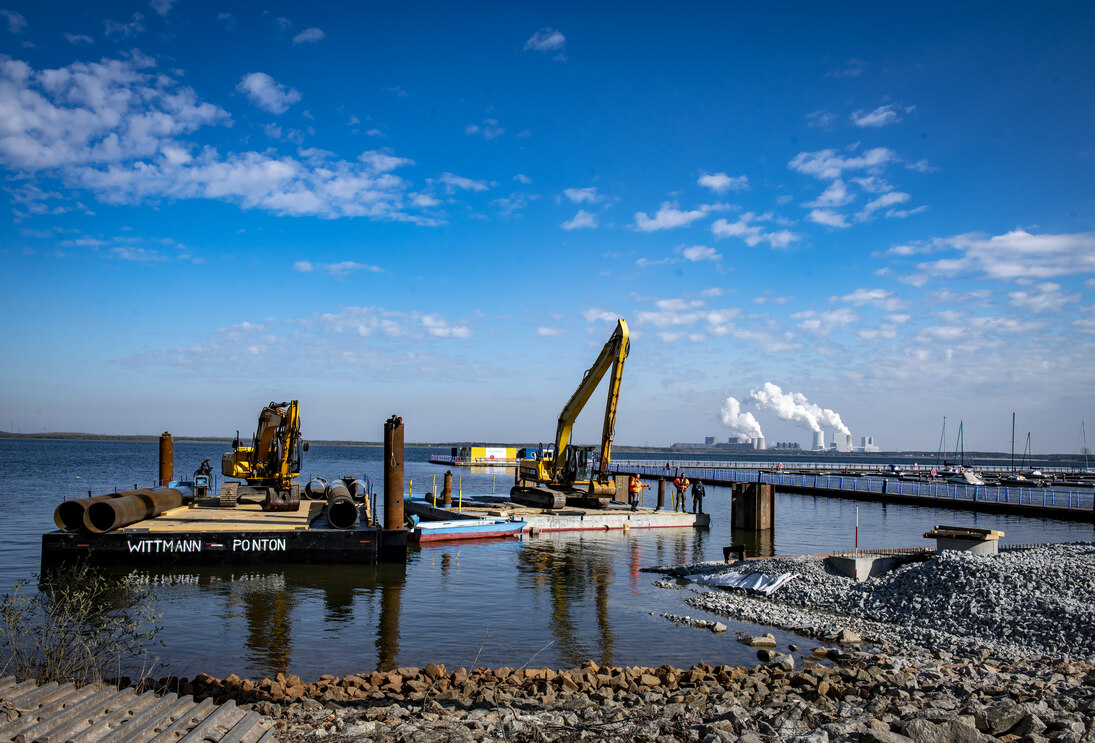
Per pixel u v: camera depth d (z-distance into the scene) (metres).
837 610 20.69
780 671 14.16
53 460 131.25
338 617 19.42
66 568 24.00
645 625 19.06
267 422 36.69
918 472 117.31
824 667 14.20
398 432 27.20
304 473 92.88
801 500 67.56
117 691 9.82
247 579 23.92
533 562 28.88
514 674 13.94
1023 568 20.06
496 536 35.53
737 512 41.59
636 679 13.48
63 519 24.86
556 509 39.84
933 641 17.48
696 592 23.47
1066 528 45.88
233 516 30.30
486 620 19.41
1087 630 16.28
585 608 20.94
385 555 25.94
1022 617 17.64
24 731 7.52
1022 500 60.62
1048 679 13.41
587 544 34.34
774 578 23.58
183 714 8.92
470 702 11.95
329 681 13.26
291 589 22.64
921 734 9.05
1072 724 9.65
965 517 52.41
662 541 36.16
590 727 10.14
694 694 12.30
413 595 22.25
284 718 10.70
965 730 9.16
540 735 9.61
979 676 13.82
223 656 15.81
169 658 15.59
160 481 39.56
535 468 43.25
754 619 19.70
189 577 24.02
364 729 9.96
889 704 11.29
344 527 26.70
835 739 9.42
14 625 11.67
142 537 24.48
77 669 11.22
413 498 46.78
